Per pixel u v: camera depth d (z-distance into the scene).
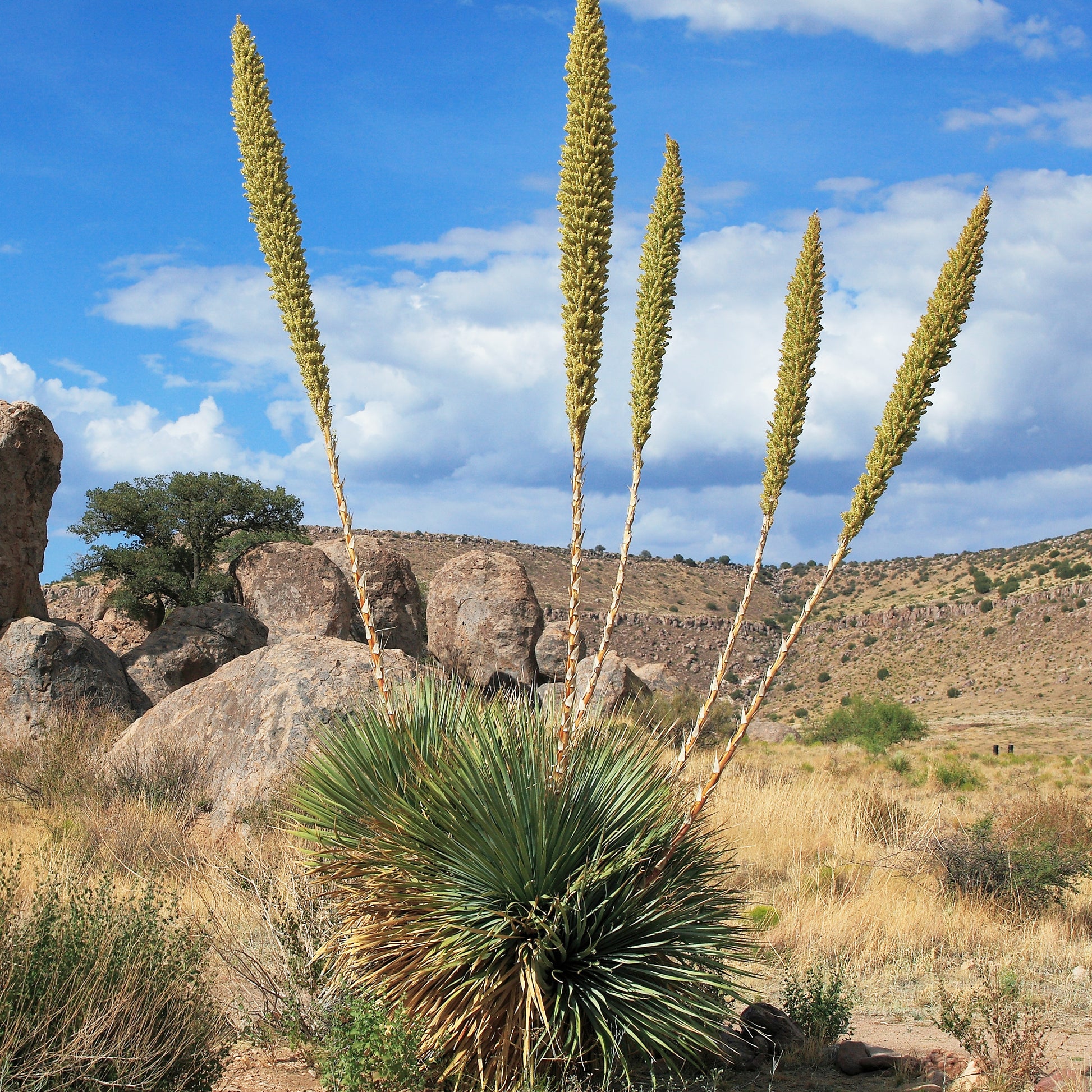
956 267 3.86
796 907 8.05
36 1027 3.73
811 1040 5.25
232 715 13.16
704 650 87.31
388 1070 4.04
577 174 3.85
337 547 28.81
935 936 7.88
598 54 3.84
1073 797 16.06
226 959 5.41
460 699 5.27
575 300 3.88
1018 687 77.00
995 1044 4.93
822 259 4.15
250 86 4.52
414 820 4.34
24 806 13.52
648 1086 4.58
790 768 23.52
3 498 21.34
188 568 37.34
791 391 4.13
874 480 3.97
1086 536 101.12
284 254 4.52
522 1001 4.08
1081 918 8.67
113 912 4.78
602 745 4.69
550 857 4.24
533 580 93.25
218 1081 4.56
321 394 4.62
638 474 4.21
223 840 10.81
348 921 4.68
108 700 19.95
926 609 95.00
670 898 4.46
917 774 24.70
